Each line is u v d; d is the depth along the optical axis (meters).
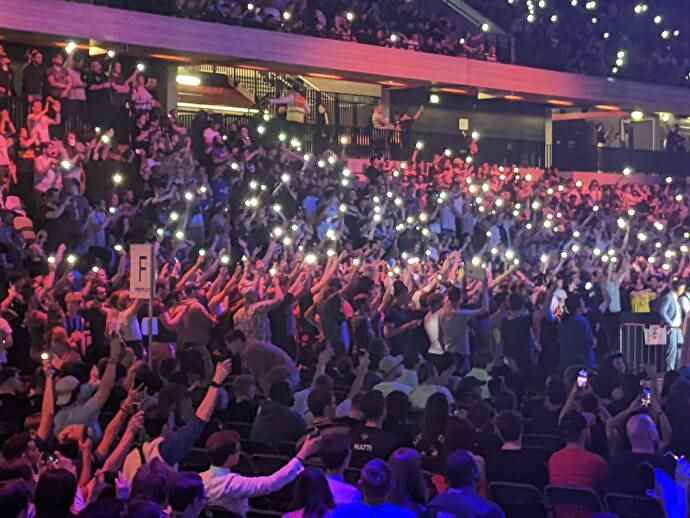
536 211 35.06
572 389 13.13
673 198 41.53
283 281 19.34
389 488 7.46
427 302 20.06
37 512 6.67
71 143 26.42
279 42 35.72
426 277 23.59
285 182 29.11
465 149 40.56
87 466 9.21
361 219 30.00
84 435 9.42
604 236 34.41
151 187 27.23
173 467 9.40
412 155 37.81
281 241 25.36
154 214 26.28
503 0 45.47
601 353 22.77
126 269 20.64
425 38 40.09
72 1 31.16
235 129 31.34
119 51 33.34
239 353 16.19
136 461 9.52
